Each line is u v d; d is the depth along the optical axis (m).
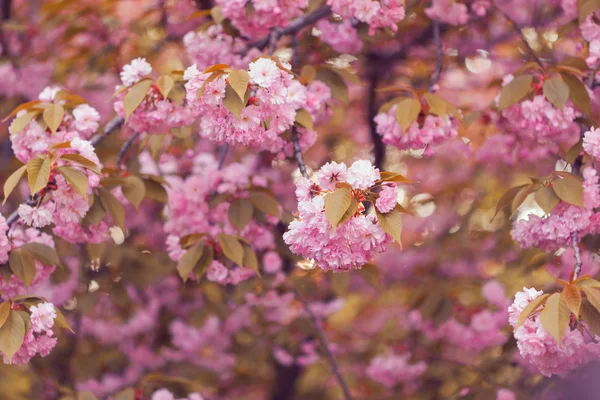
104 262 4.70
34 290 5.07
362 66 5.54
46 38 6.17
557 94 3.05
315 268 4.87
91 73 5.64
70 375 5.32
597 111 3.94
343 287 4.79
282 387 6.40
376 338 5.95
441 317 4.70
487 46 5.27
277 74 2.53
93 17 5.49
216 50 3.70
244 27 3.58
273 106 2.59
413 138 3.26
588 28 3.44
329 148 6.47
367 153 6.33
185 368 5.58
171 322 5.54
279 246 4.66
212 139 2.66
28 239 3.04
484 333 4.96
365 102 5.97
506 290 5.03
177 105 2.97
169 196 3.81
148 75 3.13
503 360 4.41
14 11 6.52
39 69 5.82
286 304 5.30
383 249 2.25
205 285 5.31
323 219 2.14
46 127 3.02
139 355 5.58
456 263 5.93
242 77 2.48
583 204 2.78
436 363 5.27
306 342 5.75
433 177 6.79
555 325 2.10
